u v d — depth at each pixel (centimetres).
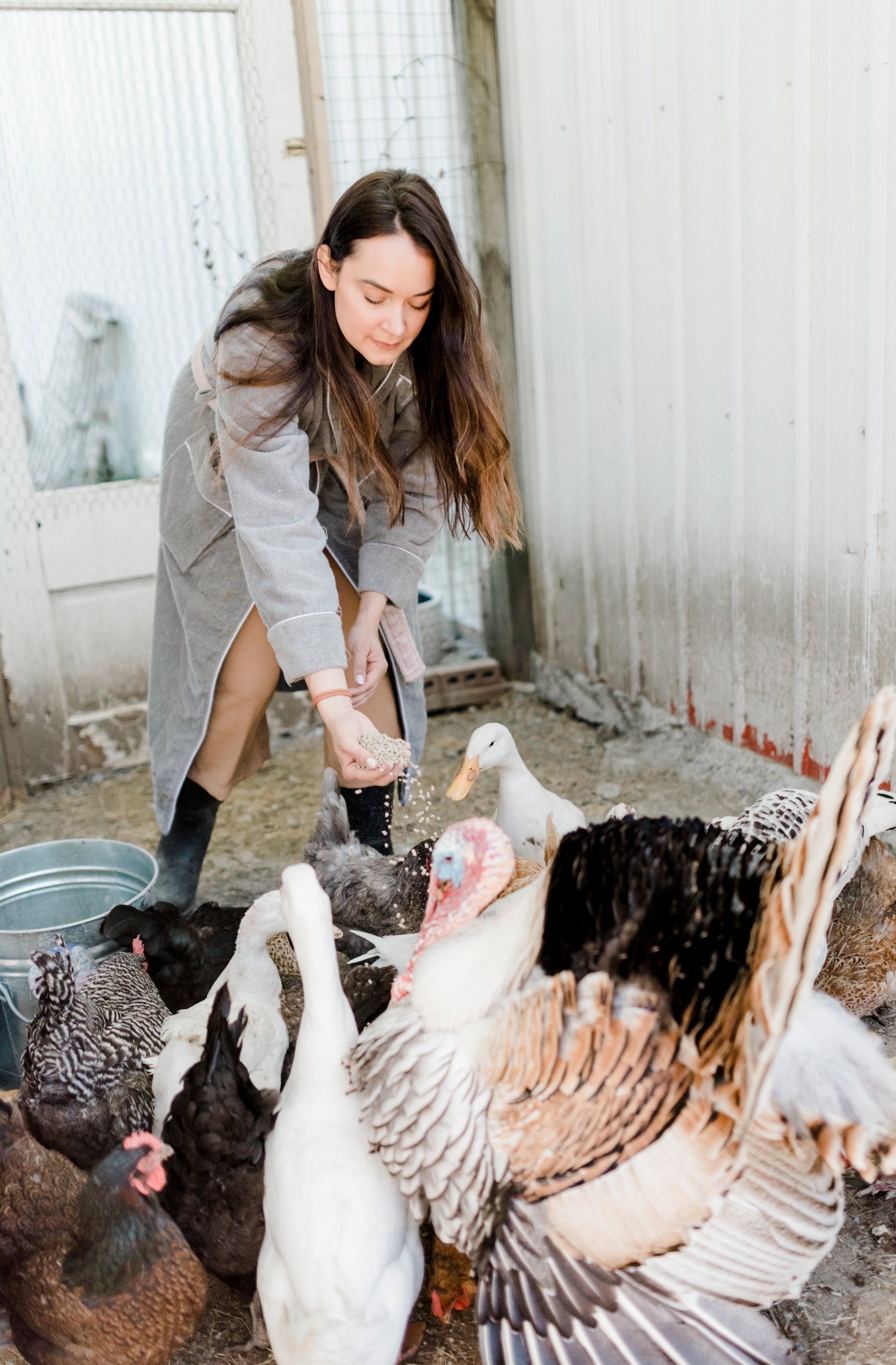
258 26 446
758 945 159
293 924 198
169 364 467
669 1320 173
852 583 352
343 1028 198
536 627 539
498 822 325
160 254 455
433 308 240
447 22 473
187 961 281
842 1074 168
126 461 470
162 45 436
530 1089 171
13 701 460
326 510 294
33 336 444
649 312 420
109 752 483
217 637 284
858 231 324
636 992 166
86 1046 228
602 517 473
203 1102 198
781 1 334
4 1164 200
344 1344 174
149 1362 199
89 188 439
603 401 457
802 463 362
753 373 376
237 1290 211
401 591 286
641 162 406
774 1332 183
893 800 273
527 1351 176
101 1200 194
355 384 241
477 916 197
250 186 462
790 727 393
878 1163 181
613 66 409
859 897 262
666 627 448
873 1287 209
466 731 500
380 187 221
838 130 323
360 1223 178
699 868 168
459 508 277
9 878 320
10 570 452
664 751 454
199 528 280
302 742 504
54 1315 195
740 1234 171
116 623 476
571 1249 172
